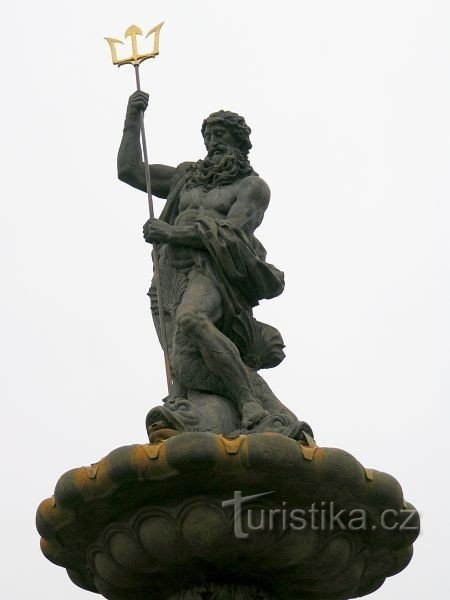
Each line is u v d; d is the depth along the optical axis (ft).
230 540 40.47
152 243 47.80
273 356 47.55
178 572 42.06
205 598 42.11
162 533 40.57
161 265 48.24
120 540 41.37
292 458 39.27
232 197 48.26
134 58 51.98
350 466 39.81
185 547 40.78
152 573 42.16
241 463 39.27
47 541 42.68
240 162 49.01
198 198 48.57
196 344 45.29
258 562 41.50
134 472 39.47
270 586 42.88
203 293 45.98
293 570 42.06
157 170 50.70
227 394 45.55
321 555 41.60
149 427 43.37
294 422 43.39
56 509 41.29
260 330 47.57
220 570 41.88
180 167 50.34
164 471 39.47
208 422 43.65
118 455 39.58
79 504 40.68
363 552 42.68
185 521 40.27
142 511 40.60
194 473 39.50
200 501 40.11
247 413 44.01
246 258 46.29
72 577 44.80
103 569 42.52
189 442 39.09
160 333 48.06
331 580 42.78
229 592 42.01
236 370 44.80
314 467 39.58
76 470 40.47
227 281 46.44
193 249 47.06
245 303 46.85
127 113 51.08
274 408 45.44
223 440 39.40
